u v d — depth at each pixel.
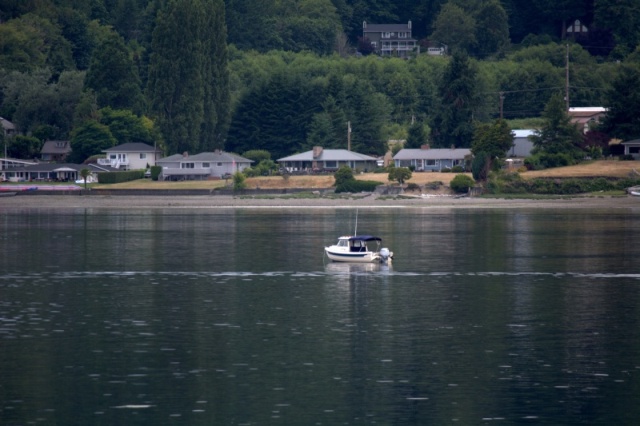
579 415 169.62
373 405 174.50
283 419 167.38
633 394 180.50
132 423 165.50
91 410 171.50
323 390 183.00
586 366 199.25
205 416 168.62
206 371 195.38
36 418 167.50
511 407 173.50
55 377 190.75
